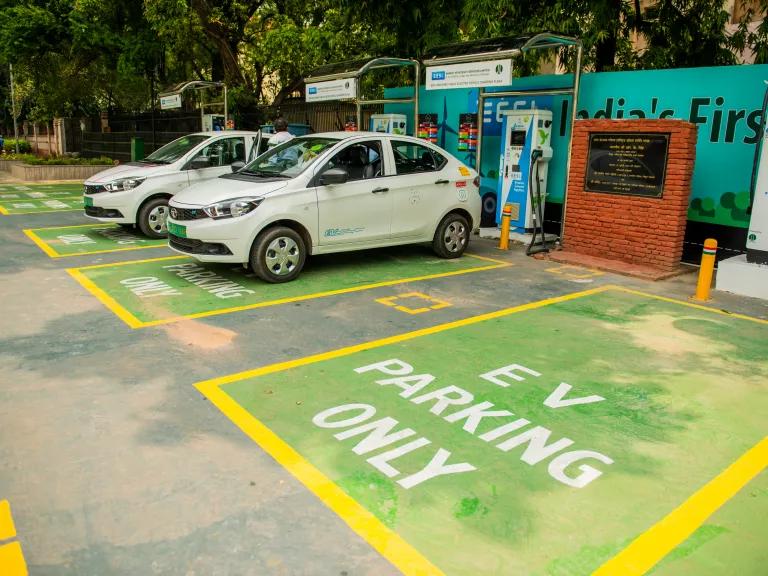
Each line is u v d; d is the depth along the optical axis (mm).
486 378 5207
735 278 7953
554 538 3217
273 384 5008
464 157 12766
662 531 3289
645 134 8836
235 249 7668
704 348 6000
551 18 12023
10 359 5414
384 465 3867
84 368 5250
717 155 9133
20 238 10758
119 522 3289
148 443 4074
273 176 8273
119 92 29984
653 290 8078
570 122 10250
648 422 4504
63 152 29906
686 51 13141
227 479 3686
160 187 10664
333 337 6117
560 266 9359
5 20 21406
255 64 21547
